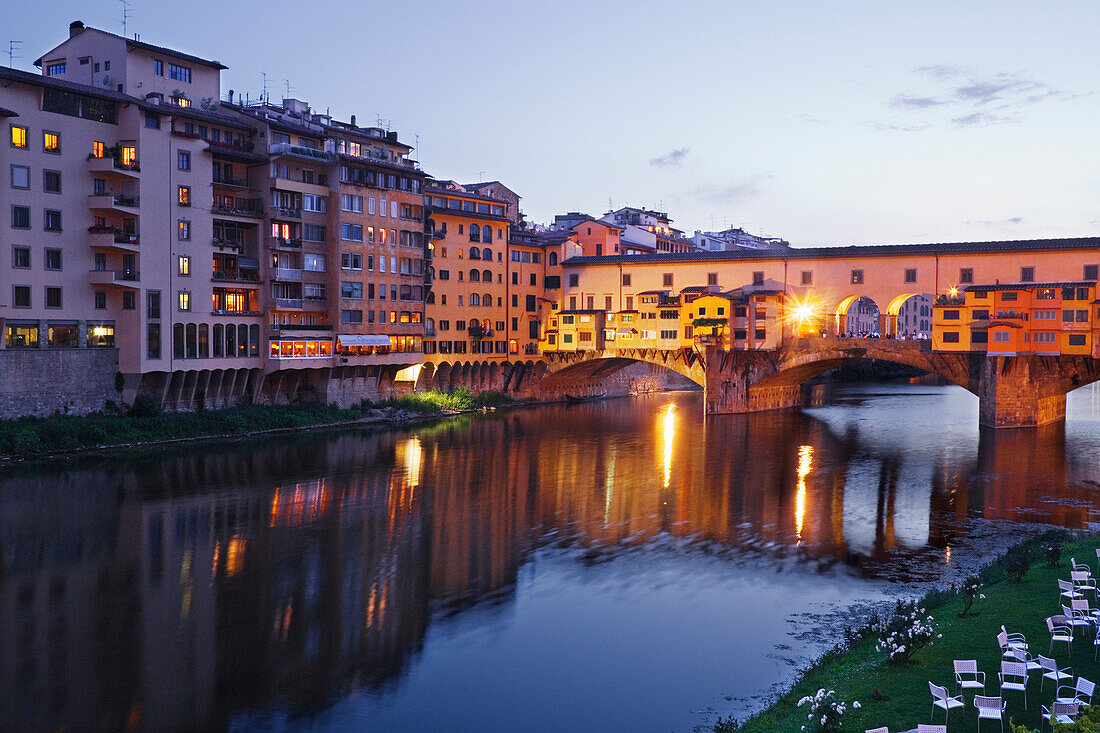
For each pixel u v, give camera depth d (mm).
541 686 30344
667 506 56250
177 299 75438
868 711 24516
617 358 112875
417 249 97438
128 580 40531
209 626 35344
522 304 113812
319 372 89562
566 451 77188
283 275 84000
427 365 103312
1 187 64500
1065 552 41094
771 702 28906
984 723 23000
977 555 45500
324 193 87875
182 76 83375
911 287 92375
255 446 74062
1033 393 89250
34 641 33594
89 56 80125
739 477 65812
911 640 28422
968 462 72125
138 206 71812
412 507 55125
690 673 31391
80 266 69750
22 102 65812
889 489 61531
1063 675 23812
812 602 38500
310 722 27875
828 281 97500
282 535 48219
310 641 34062
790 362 100562
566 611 37469
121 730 27172
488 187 132250
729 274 103812
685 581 41344
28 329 66688
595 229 123375
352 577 41562
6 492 55250
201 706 28812
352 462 69188
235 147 82312
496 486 61750
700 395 134625
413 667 31859
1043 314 84250
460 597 39062
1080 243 83562
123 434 70375
